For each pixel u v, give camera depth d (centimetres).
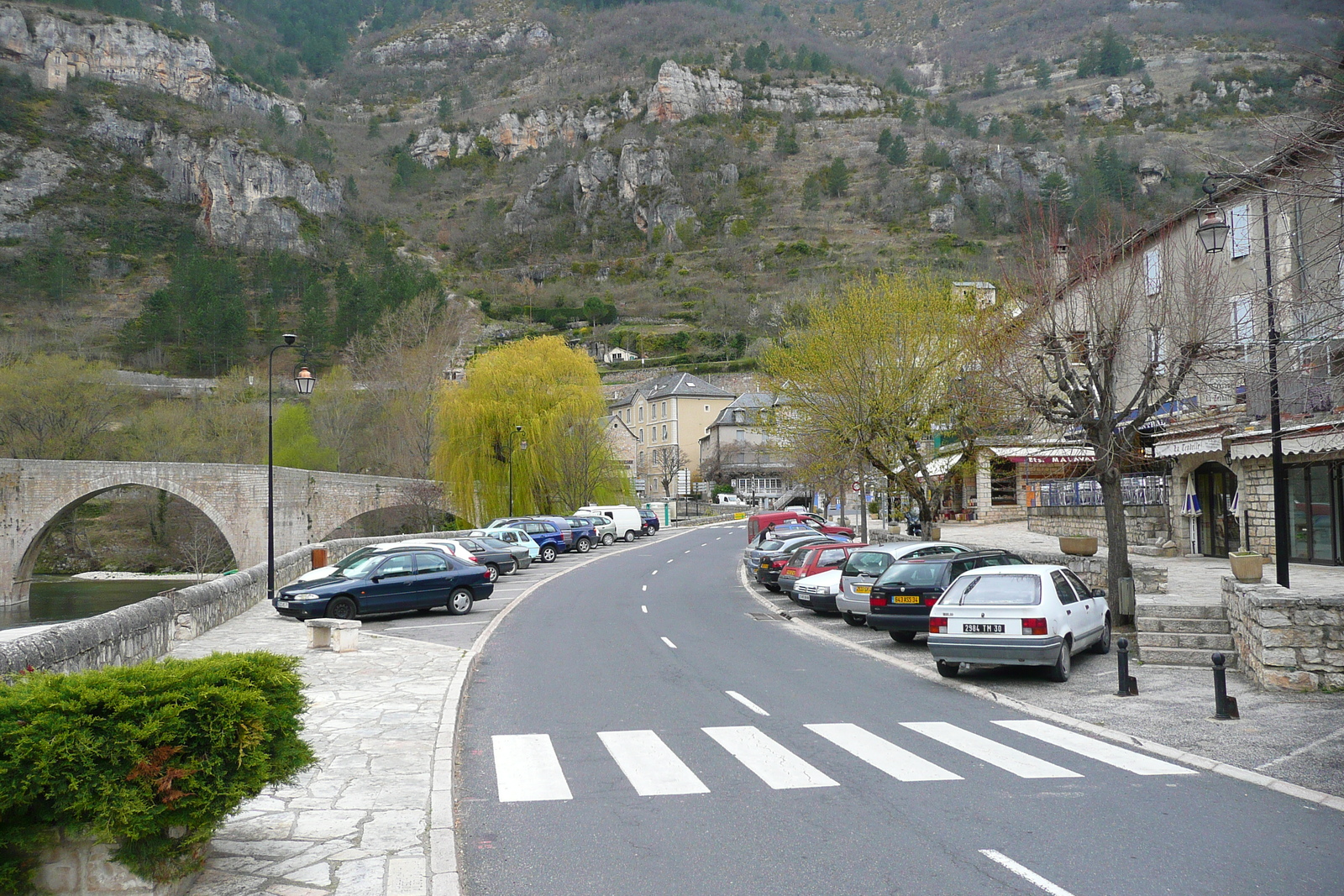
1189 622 1455
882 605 1639
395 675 1323
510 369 5603
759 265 16525
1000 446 2205
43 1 18288
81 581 6581
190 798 528
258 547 5966
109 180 15812
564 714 1111
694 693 1245
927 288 2680
